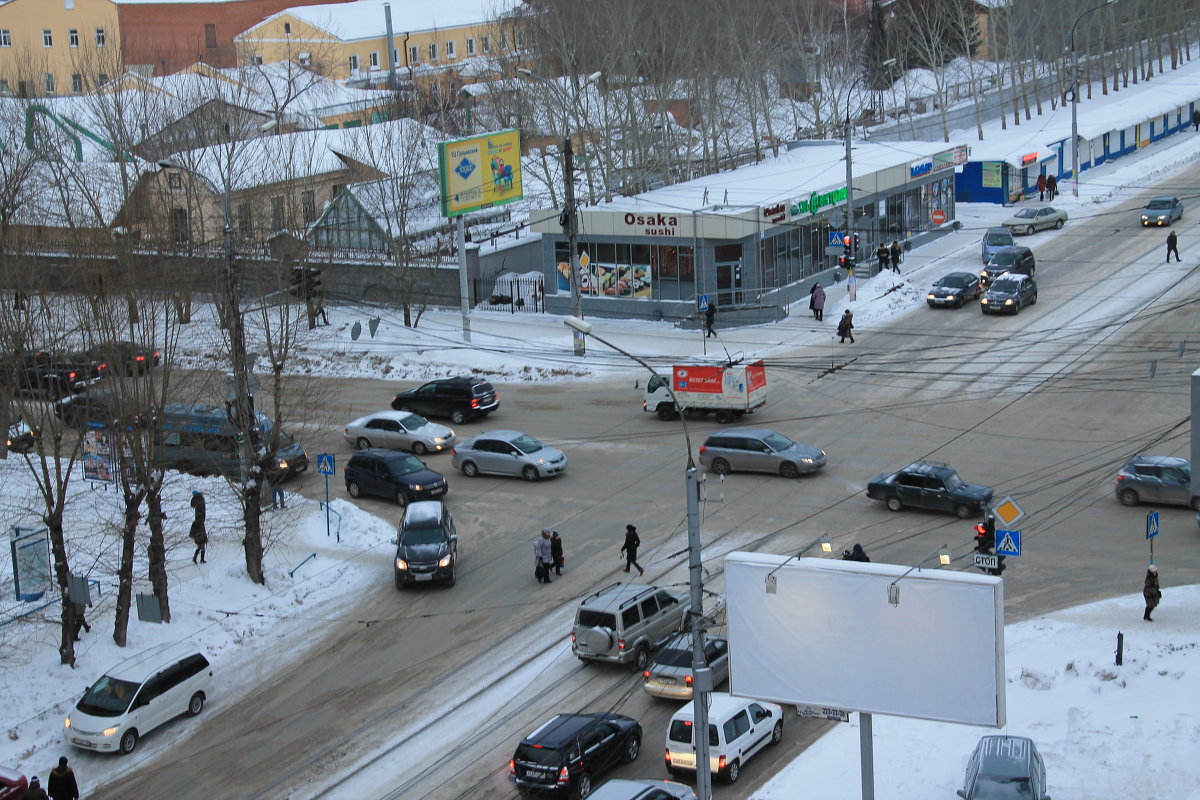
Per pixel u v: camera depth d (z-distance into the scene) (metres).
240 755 27.23
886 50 114.88
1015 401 46.22
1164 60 127.00
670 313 60.34
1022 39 109.69
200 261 58.41
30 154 62.06
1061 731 25.03
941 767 23.97
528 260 70.81
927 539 34.94
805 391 49.12
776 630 20.61
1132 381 47.16
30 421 31.75
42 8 120.25
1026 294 57.66
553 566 35.12
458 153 58.69
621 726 25.77
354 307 67.25
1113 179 84.06
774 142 82.31
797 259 63.03
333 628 33.09
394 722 28.09
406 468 41.88
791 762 25.39
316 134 80.25
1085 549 34.00
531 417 49.25
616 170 75.19
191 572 36.06
